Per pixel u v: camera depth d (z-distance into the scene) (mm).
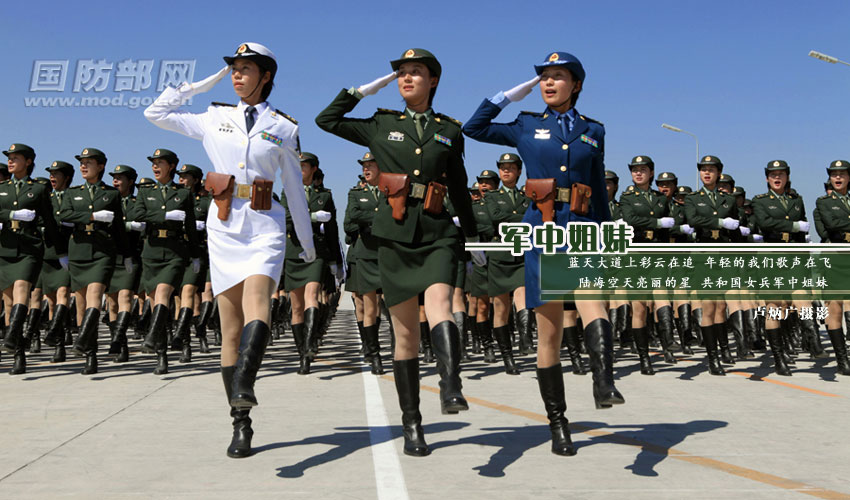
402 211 3996
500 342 8023
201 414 5242
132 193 10812
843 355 7969
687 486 3398
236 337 4277
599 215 4348
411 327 4074
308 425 4848
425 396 6191
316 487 3344
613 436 4566
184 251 8297
